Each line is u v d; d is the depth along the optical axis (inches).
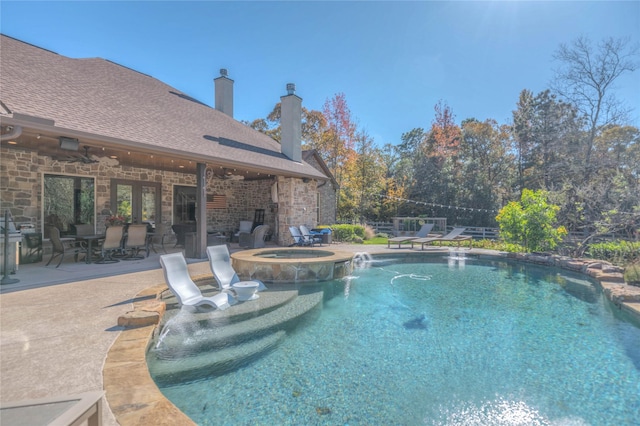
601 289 268.1
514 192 955.3
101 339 129.6
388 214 910.4
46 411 57.3
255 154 429.4
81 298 184.4
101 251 312.7
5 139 199.0
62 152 300.7
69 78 317.4
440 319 199.9
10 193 304.3
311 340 166.2
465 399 116.3
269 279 274.8
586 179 684.7
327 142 949.8
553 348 160.4
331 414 106.3
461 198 887.1
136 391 92.4
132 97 366.6
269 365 139.2
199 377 128.9
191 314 180.5
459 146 1047.6
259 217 564.1
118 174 395.2
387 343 163.3
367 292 261.1
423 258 430.6
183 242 416.5
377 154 1096.8
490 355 151.9
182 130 358.3
